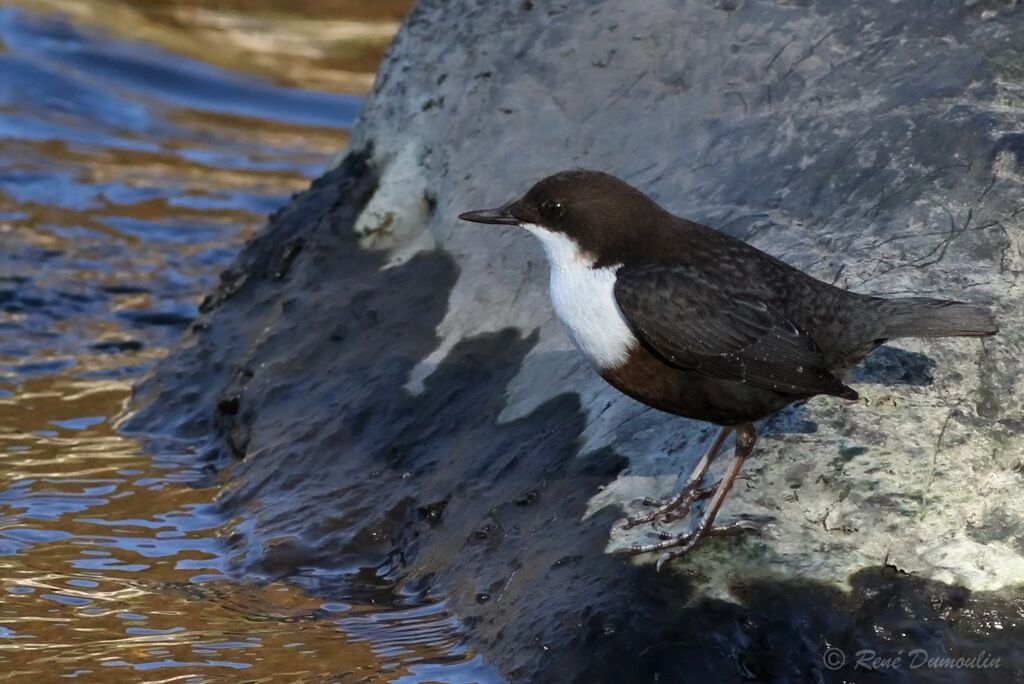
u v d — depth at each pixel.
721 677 7.90
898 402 8.76
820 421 8.75
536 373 10.66
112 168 20.19
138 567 10.31
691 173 11.32
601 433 9.69
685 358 8.45
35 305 15.92
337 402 11.52
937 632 8.09
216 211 19.17
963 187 10.00
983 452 8.54
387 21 24.67
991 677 7.95
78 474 11.90
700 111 11.74
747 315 8.45
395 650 8.95
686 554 8.43
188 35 24.17
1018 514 8.44
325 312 12.50
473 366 11.14
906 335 8.36
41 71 22.31
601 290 8.81
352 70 23.73
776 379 8.28
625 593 8.35
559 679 8.13
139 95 22.31
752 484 8.61
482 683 8.44
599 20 12.62
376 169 13.45
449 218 12.47
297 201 13.96
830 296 8.57
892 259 9.65
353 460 10.98
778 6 12.08
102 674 8.77
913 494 8.42
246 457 11.61
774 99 11.49
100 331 15.39
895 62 11.22
